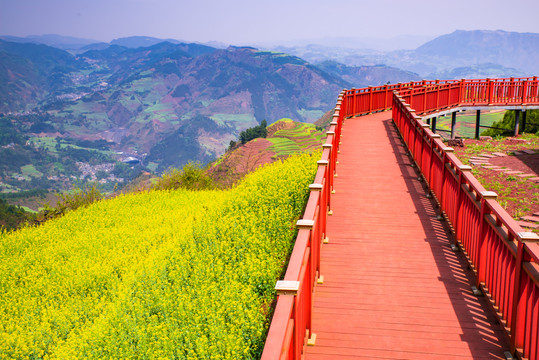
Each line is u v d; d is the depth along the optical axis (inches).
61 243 537.3
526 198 444.1
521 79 871.7
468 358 184.1
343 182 441.4
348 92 791.1
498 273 207.8
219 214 481.4
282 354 128.6
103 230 563.2
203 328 260.7
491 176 534.0
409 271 261.4
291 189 457.7
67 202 757.9
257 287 304.5
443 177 334.3
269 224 394.6
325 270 264.5
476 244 245.3
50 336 315.9
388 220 341.7
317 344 194.5
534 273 160.9
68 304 359.9
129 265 422.9
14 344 303.7
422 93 809.5
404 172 470.9
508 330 190.7
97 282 402.6
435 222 336.8
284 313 132.9
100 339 270.4
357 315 216.7
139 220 593.9
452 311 218.8
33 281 427.5
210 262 360.2
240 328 249.4
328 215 355.6
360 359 183.8
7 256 527.2
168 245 432.1
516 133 885.8
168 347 245.3
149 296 326.6
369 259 278.1
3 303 390.3
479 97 912.9
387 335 200.4
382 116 846.5
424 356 185.5
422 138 436.1
